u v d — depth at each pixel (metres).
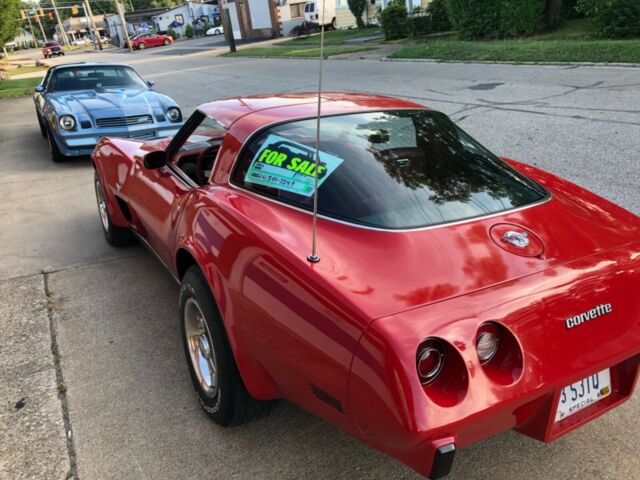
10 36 24.00
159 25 74.88
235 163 2.67
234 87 15.85
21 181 7.44
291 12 40.22
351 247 2.04
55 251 4.89
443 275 1.90
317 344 1.84
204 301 2.39
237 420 2.48
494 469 2.30
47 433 2.60
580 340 1.89
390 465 2.34
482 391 1.66
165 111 8.30
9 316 3.74
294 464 2.36
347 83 13.79
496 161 2.73
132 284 4.15
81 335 3.46
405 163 2.46
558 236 2.20
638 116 7.80
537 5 17.77
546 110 8.71
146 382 2.96
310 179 2.35
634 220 2.50
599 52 13.13
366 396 1.69
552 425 1.92
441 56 16.39
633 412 2.61
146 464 2.39
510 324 1.77
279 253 2.04
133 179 3.82
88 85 9.01
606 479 2.22
